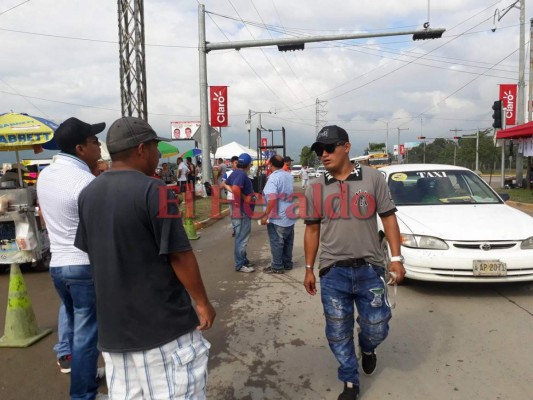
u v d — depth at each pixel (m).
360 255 2.91
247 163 6.56
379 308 2.92
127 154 2.08
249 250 8.56
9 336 4.16
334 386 3.24
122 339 1.98
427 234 5.00
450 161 67.00
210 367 3.59
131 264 1.95
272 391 3.19
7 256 6.59
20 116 7.36
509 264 4.74
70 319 3.32
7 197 6.36
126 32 14.35
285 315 4.75
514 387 3.12
